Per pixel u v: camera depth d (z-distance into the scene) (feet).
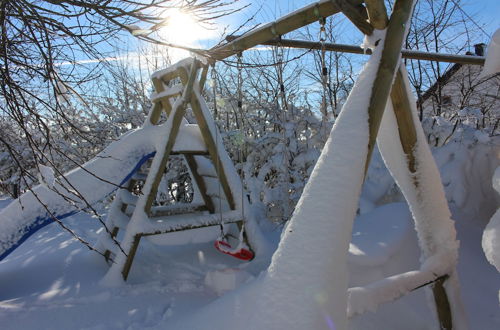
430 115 19.56
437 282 7.06
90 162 11.28
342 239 4.83
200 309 7.32
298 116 19.24
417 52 10.55
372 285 5.85
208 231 12.91
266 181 20.26
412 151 7.15
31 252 13.94
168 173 21.40
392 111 7.09
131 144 11.57
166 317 8.02
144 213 10.80
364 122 5.46
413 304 7.83
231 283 9.30
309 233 4.83
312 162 18.04
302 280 4.58
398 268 8.84
